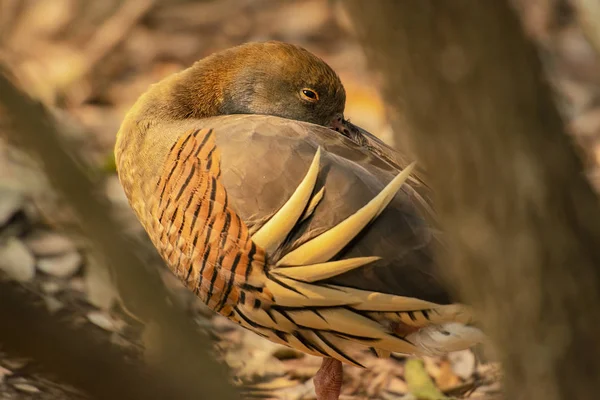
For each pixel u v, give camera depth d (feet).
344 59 60.08
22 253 37.11
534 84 14.96
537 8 62.90
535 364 16.35
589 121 52.11
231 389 16.57
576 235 15.67
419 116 15.34
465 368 33.86
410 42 14.79
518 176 15.12
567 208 15.53
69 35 61.67
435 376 33.76
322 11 65.57
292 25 64.80
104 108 55.26
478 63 14.56
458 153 15.31
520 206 15.30
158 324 16.35
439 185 15.85
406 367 33.50
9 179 40.22
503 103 14.75
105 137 50.06
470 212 15.71
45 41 61.05
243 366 33.73
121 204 42.11
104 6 63.05
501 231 15.58
